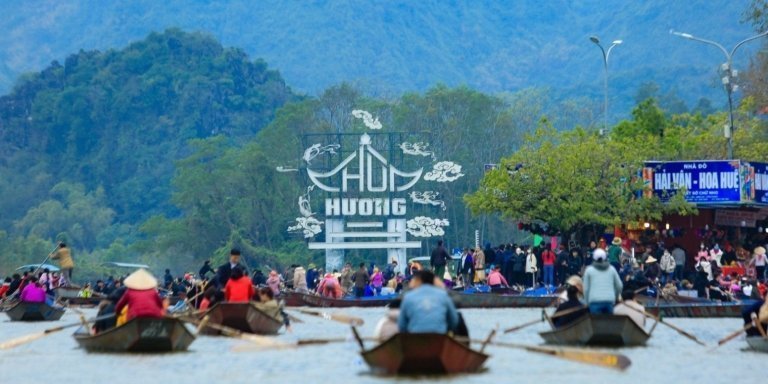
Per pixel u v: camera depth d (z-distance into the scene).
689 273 141.75
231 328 76.06
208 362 62.53
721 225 153.75
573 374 57.50
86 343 68.44
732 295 118.94
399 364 54.38
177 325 65.81
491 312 110.38
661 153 190.38
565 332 69.69
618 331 68.75
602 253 70.50
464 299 116.31
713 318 100.56
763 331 69.12
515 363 61.75
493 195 153.38
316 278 159.25
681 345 73.44
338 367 60.16
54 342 77.62
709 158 195.75
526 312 110.25
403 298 55.44
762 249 129.50
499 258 138.62
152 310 67.12
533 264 135.75
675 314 100.50
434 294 54.97
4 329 96.69
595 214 148.00
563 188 148.75
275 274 125.75
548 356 65.06
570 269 133.25
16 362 63.91
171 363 62.12
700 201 148.38
